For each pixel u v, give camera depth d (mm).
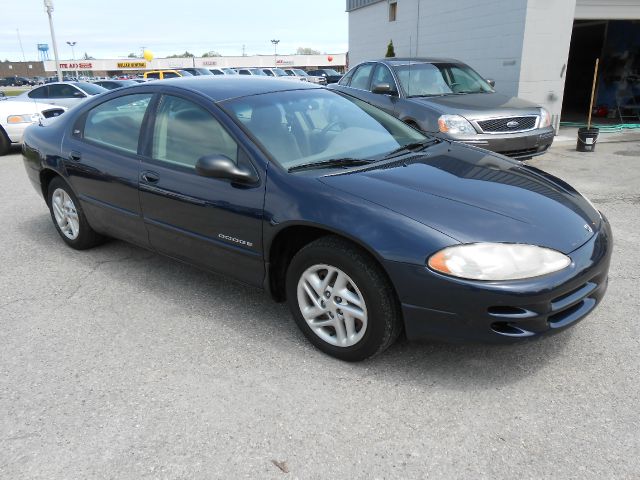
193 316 3451
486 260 2406
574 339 3062
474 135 6629
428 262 2447
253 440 2322
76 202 4363
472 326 2453
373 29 16547
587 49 14797
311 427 2395
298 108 3527
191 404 2570
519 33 10062
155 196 3529
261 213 2945
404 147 3525
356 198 2701
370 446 2273
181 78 3965
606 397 2553
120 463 2209
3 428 2432
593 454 2195
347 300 2756
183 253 3551
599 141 10328
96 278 4074
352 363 2875
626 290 3676
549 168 7910
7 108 10195
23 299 3736
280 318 3410
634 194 6305
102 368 2889
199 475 2137
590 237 2734
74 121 4324
